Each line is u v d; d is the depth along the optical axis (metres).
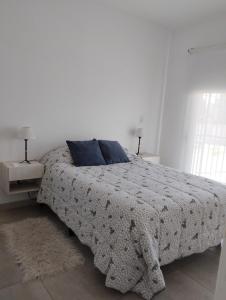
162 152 4.66
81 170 2.79
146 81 4.25
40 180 3.13
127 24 3.83
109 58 3.75
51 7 3.14
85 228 2.15
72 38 3.36
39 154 3.37
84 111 3.65
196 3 3.29
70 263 2.07
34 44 3.10
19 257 2.11
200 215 2.07
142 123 4.36
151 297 1.70
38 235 2.47
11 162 3.08
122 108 4.05
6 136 3.08
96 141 3.44
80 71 3.51
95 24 3.52
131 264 1.73
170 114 4.50
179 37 4.25
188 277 2.01
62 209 2.59
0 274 1.91
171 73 4.43
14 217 2.86
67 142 3.25
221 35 3.67
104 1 3.41
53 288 1.81
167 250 1.89
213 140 3.81
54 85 3.33
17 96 3.08
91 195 2.17
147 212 1.80
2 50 2.90
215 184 2.54
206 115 3.87
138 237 1.72
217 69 3.68
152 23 4.09
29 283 1.84
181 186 2.39
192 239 2.04
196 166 4.06
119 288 1.73
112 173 2.78
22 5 2.94
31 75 3.14
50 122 3.38
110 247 1.83
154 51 4.23
